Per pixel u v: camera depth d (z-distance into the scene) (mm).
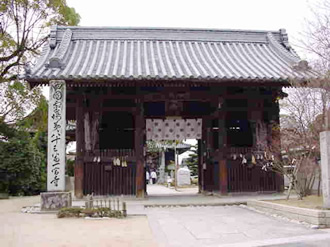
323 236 6820
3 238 7176
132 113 14945
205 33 17609
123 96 14312
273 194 14445
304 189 12414
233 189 14422
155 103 15859
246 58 16062
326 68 10188
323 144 8938
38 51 19734
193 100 15000
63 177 11312
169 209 11586
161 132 16562
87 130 14273
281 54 16312
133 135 15148
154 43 16922
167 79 12812
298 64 13555
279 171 14188
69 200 11141
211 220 9211
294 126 12438
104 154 13906
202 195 15664
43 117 20344
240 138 15766
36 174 19891
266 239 6723
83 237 7207
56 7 19734
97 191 13789
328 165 8766
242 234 7305
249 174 14562
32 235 7465
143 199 13555
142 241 6773
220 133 14508
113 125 15156
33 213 10945
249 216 9844
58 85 11828
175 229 7980
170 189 25375
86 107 14336
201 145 16547
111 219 9625
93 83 13305
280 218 9352
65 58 14539
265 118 15227
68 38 16109
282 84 13797
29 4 18891
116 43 16719
